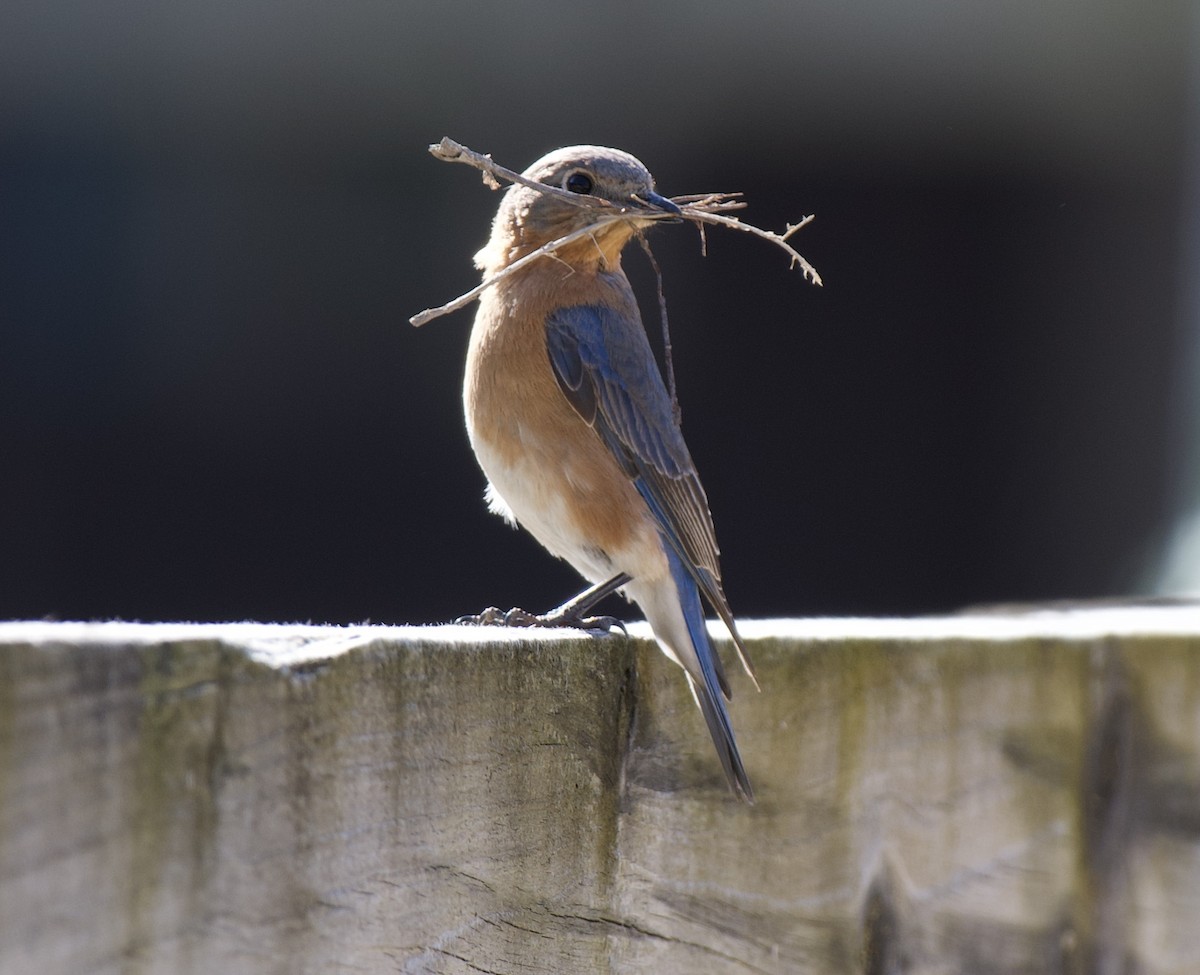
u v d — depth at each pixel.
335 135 15.03
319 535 15.44
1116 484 16.08
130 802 3.52
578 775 4.86
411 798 4.22
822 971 5.38
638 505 7.82
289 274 15.34
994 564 16.50
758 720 5.33
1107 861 5.93
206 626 4.03
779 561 16.42
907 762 5.59
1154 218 15.91
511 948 4.58
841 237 16.28
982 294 16.50
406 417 15.69
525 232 7.98
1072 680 5.89
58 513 14.80
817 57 14.93
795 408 16.48
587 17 14.45
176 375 15.15
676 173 15.55
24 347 14.66
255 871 3.78
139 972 3.54
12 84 14.06
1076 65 15.14
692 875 5.14
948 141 15.84
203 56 14.21
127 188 14.80
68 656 3.42
